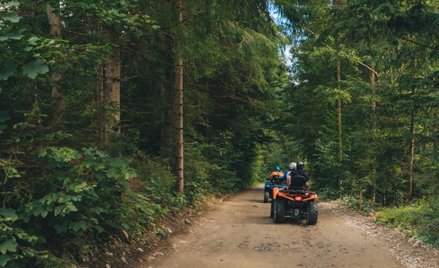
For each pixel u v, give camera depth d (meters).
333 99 17.89
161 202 10.25
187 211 11.69
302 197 10.70
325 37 8.88
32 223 4.66
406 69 11.98
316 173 21.48
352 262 6.84
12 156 4.46
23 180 4.46
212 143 20.73
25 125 4.29
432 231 7.88
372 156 13.45
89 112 5.51
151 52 10.15
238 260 6.95
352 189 15.18
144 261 6.65
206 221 11.19
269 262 6.84
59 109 5.10
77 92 5.83
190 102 15.77
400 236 8.91
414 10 7.09
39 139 4.50
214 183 19.48
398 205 13.53
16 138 4.34
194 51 8.93
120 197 6.57
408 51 8.94
